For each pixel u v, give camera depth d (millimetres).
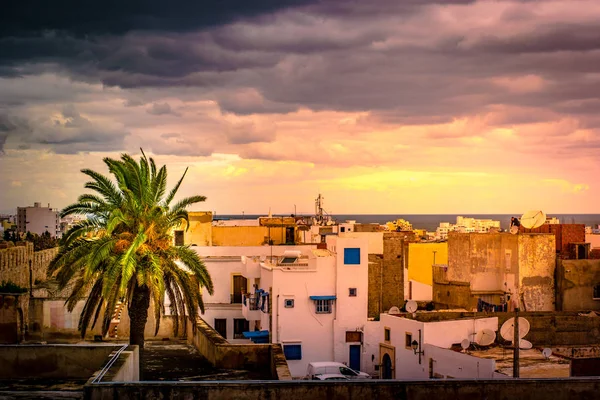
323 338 63031
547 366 42031
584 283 61531
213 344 32750
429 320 53000
